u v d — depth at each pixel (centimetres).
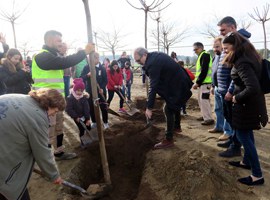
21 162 223
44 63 375
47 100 225
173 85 447
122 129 583
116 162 482
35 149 223
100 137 365
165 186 348
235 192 326
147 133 549
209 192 311
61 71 420
